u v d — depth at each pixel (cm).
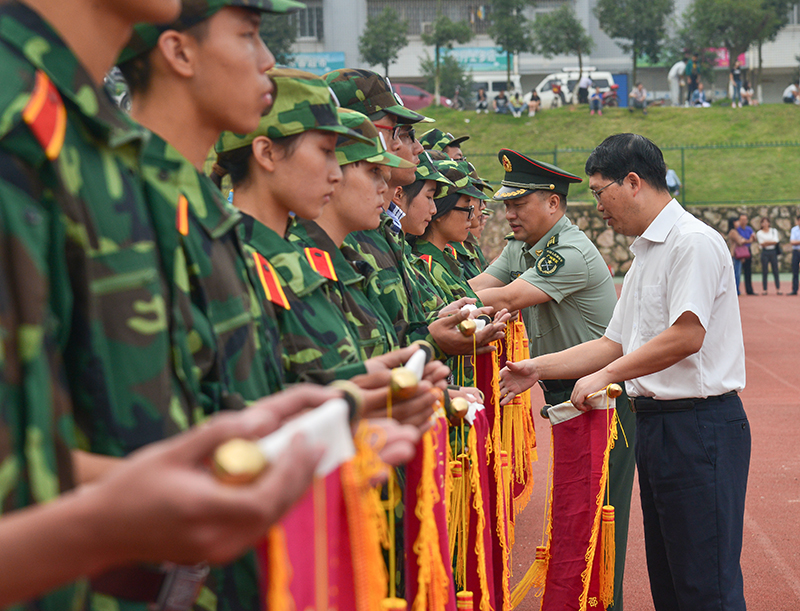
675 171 2578
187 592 119
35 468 88
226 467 68
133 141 126
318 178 205
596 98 3059
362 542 114
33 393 89
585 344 340
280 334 201
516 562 442
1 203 91
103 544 69
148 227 126
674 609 308
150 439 118
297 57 3609
